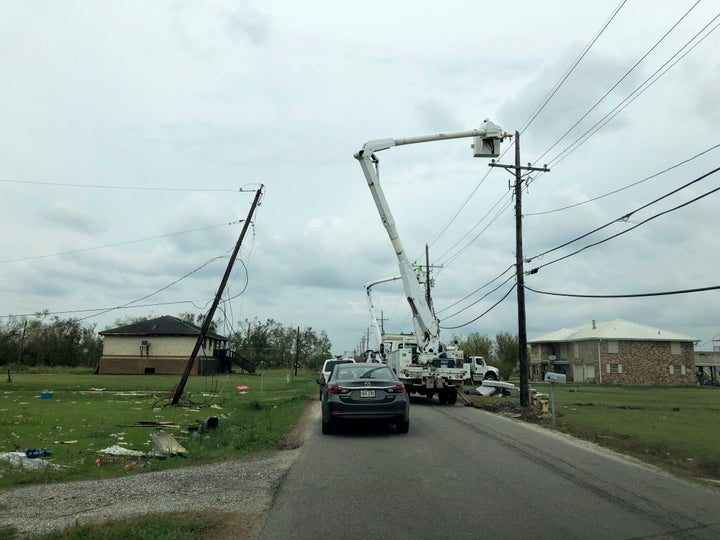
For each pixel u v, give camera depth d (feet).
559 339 222.28
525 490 23.30
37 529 19.11
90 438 41.04
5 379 143.84
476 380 130.11
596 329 215.31
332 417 40.60
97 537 17.66
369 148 66.54
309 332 315.37
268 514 20.24
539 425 50.19
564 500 21.74
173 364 201.36
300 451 34.12
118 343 202.59
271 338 299.58
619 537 17.38
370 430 43.83
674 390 136.77
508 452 33.06
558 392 119.55
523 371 71.20
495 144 63.77
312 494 23.00
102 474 28.40
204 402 76.64
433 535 17.53
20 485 25.99
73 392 97.09
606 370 197.26
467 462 29.63
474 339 198.08
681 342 200.23
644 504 21.42
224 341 252.62
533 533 17.69
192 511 20.95
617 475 27.02
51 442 38.91
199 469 29.35
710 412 63.36
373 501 21.66
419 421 49.98
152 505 22.11
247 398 86.43
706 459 32.04
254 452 34.50
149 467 30.19
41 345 223.30
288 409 63.00
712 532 17.97
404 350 75.87
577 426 47.44
